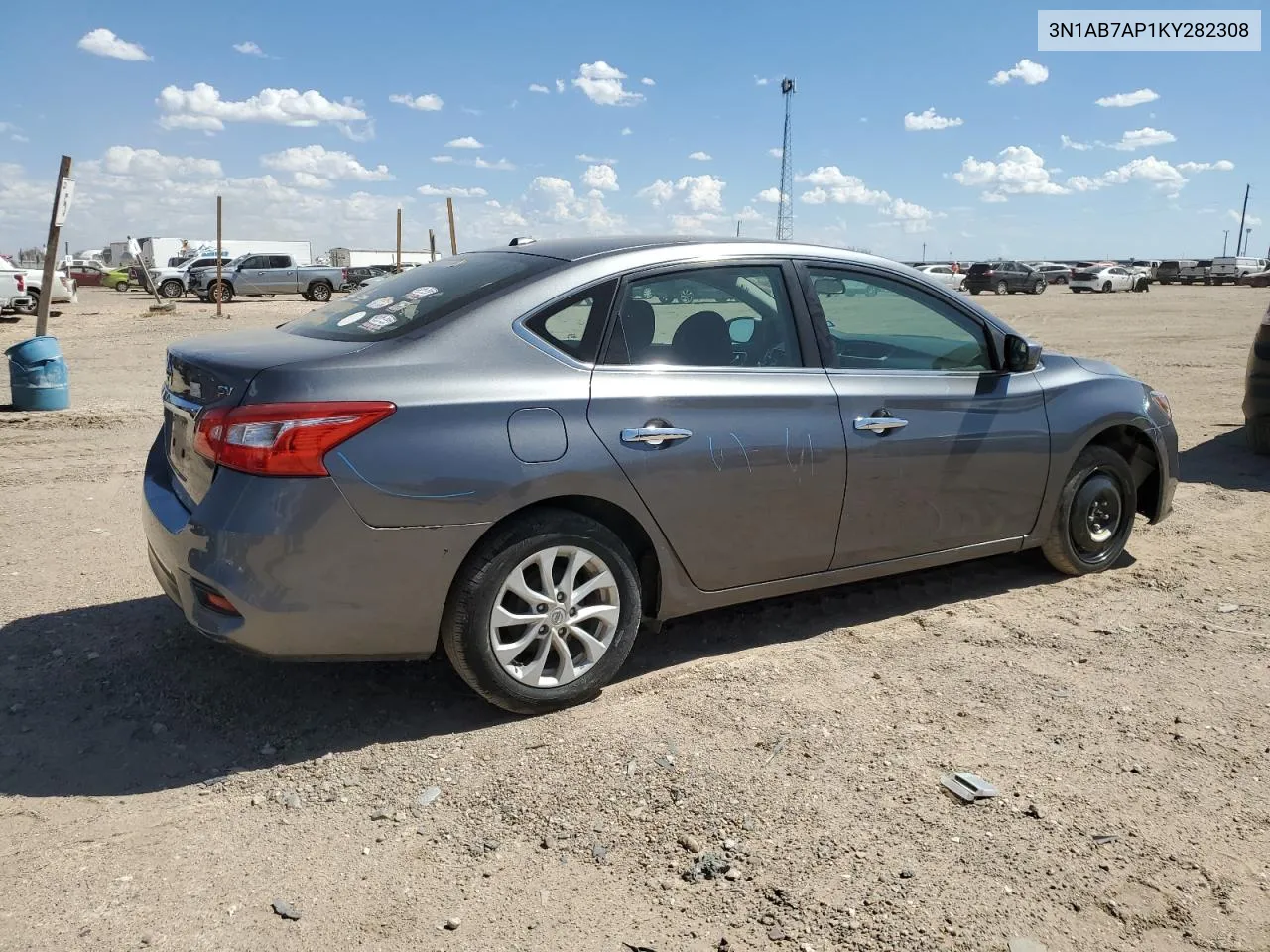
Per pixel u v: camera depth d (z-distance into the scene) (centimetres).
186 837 280
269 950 234
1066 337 1947
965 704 360
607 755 323
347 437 307
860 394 407
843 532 408
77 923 242
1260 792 303
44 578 495
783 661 396
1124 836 279
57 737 336
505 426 328
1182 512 632
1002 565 523
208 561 308
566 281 359
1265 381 766
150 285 3281
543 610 343
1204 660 400
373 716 353
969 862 267
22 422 922
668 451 357
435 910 249
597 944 236
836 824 284
